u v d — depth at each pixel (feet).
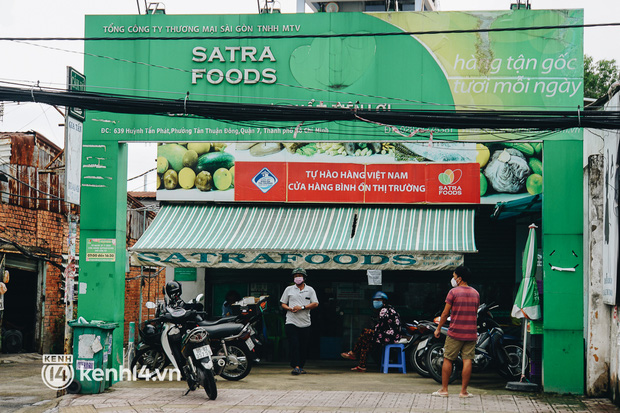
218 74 35.78
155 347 38.29
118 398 31.76
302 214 48.67
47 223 57.72
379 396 32.53
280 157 49.39
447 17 35.04
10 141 53.88
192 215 48.83
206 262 42.70
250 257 42.50
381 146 48.83
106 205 36.04
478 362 37.91
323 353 51.83
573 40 34.32
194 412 28.68
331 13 35.53
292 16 35.63
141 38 31.14
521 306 34.22
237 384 36.55
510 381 38.19
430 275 51.44
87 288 35.83
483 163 47.96
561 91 34.27
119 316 36.40
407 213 48.19
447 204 48.03
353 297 52.03
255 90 35.63
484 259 51.31
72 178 32.19
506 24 34.78
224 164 49.62
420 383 37.68
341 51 35.42
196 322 33.27
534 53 34.45
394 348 43.16
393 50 35.17
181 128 35.91
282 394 32.99
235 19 35.83
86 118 36.24
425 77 34.94
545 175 33.96
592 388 32.45
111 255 35.88
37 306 56.49
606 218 31.78
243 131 35.55
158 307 40.63
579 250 33.58
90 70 36.17
